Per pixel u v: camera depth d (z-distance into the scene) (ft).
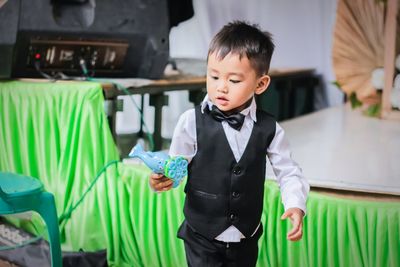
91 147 6.88
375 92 10.27
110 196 6.67
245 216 4.57
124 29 8.01
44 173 7.18
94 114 6.87
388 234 5.30
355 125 9.62
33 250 7.07
